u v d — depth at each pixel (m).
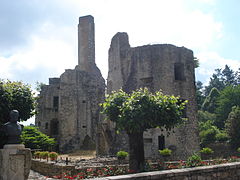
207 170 9.47
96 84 41.91
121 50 24.14
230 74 74.31
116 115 13.33
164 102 12.59
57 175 12.53
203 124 42.69
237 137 34.34
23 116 15.15
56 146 37.25
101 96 42.41
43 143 25.62
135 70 22.72
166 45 22.45
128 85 22.66
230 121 35.75
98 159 18.91
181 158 20.67
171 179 8.31
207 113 49.62
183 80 22.80
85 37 45.72
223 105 46.00
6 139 13.60
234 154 33.38
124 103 12.79
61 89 38.41
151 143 20.77
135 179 7.45
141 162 12.69
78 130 37.97
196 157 13.23
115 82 24.19
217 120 46.38
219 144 36.38
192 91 23.14
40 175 15.13
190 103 22.64
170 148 20.50
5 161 10.01
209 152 23.95
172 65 22.30
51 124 40.16
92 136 39.03
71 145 36.75
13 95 14.77
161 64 21.98
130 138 13.05
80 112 38.69
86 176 11.09
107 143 23.58
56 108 40.56
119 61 23.98
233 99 45.41
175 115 12.61
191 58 23.95
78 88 39.16
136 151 12.78
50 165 14.39
